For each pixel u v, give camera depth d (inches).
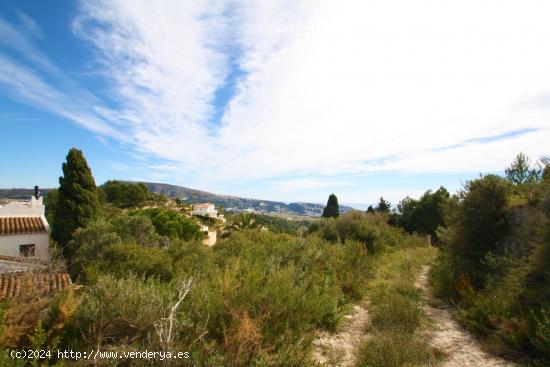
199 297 186.5
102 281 179.6
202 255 400.8
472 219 364.8
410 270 449.1
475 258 349.4
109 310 162.4
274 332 177.9
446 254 398.0
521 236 308.3
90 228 603.5
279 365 145.6
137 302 167.8
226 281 189.6
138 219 661.9
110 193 2054.6
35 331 132.6
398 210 1176.8
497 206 362.0
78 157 855.7
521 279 225.5
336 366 173.6
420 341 193.6
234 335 146.1
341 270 366.9
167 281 336.8
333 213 1647.4
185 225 998.4
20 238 622.8
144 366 135.8
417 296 306.7
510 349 185.3
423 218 1029.8
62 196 832.9
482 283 294.7
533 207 310.7
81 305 170.1
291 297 202.5
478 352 188.1
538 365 163.8
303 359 154.3
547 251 210.4
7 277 275.0
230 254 398.6
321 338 215.0
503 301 223.5
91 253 471.5
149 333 151.8
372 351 173.2
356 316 269.6
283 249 360.5
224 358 139.9
